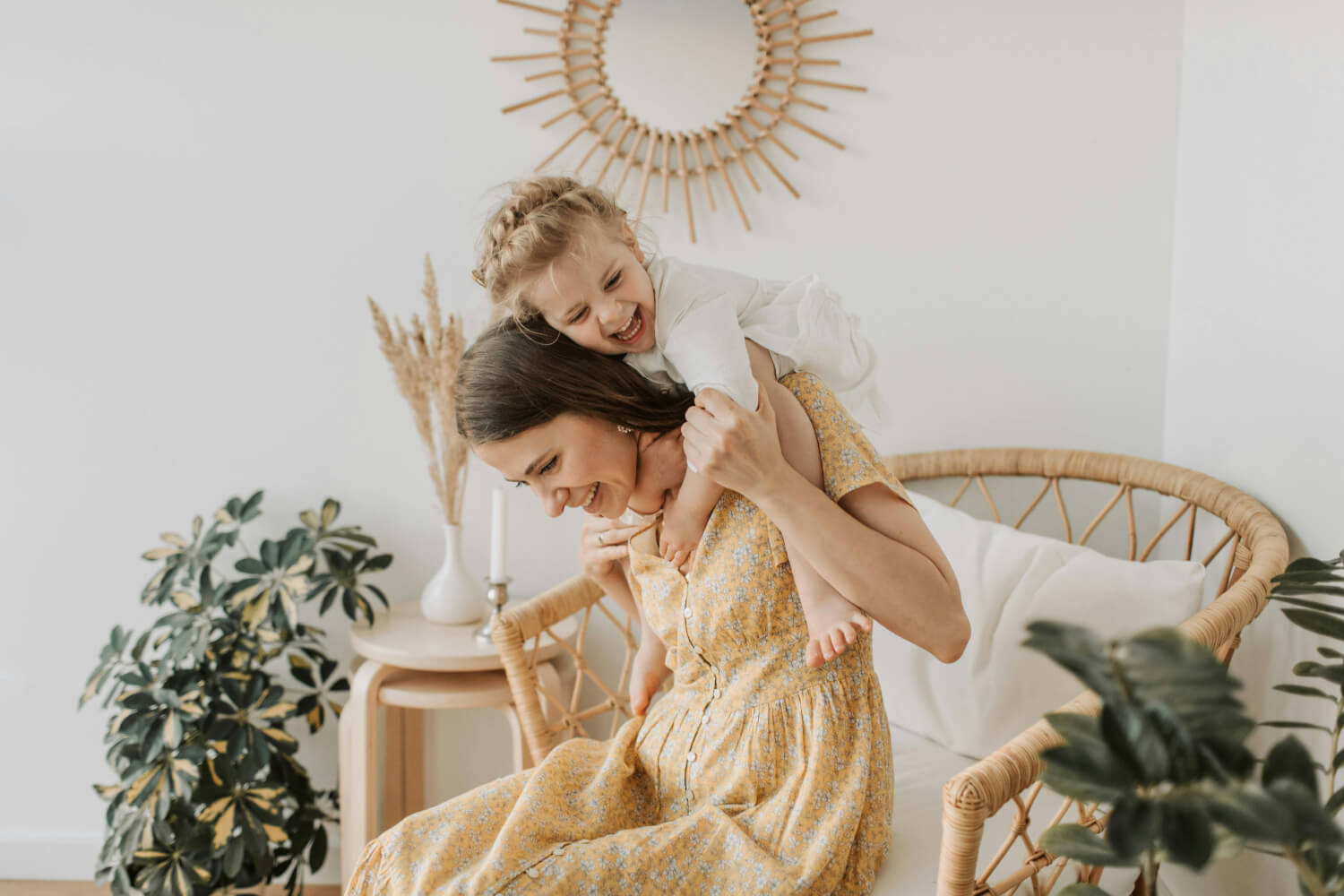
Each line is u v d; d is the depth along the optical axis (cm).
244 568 184
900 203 192
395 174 195
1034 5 186
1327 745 128
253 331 199
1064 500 195
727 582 106
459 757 211
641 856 97
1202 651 47
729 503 108
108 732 175
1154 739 46
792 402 109
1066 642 48
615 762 114
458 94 193
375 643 174
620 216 120
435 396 183
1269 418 149
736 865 97
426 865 99
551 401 106
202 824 170
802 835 100
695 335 110
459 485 192
